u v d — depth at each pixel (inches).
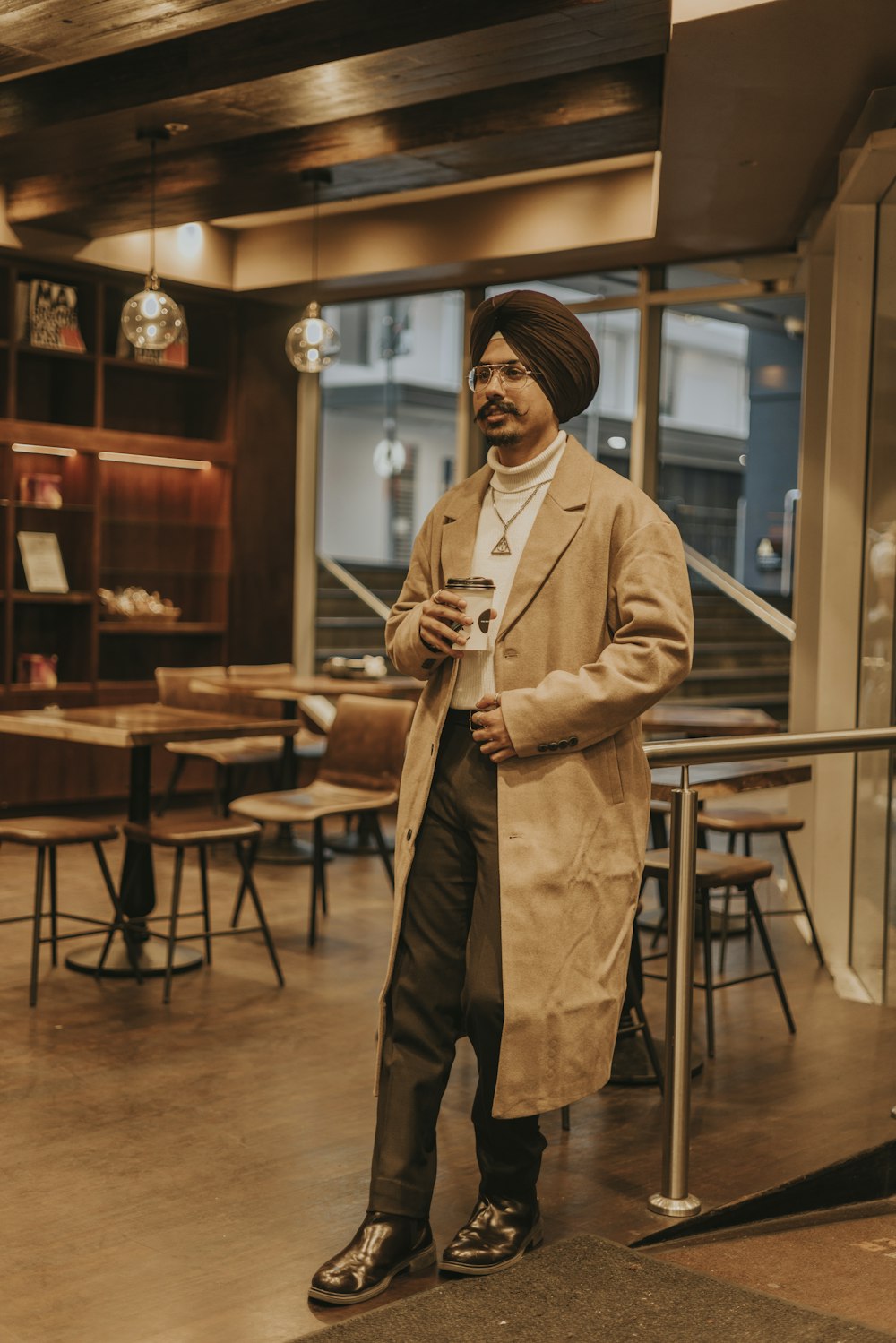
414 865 101.2
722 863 162.2
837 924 207.0
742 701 387.9
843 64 172.7
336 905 234.7
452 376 487.8
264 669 308.3
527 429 100.0
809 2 154.1
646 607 96.3
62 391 329.7
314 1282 95.6
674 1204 112.6
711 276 291.6
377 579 408.2
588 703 94.5
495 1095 95.6
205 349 354.3
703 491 301.3
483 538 102.3
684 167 219.8
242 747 283.6
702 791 166.1
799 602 247.0
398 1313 93.0
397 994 101.3
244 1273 100.3
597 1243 105.3
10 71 197.3
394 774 218.8
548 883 95.8
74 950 198.5
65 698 316.8
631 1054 152.6
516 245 297.9
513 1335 90.7
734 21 160.4
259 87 200.8
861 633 201.3
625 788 100.4
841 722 204.7
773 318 284.4
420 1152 99.5
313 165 242.2
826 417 242.1
